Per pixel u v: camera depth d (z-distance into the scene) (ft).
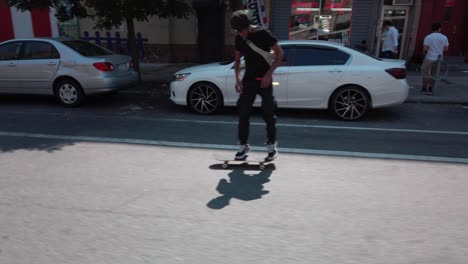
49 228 11.32
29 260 9.82
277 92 24.94
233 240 10.62
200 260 9.75
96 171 15.71
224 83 25.57
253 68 15.30
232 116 25.86
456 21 46.85
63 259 9.84
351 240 10.59
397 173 15.39
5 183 14.57
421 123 24.09
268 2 48.37
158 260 9.76
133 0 31.27
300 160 16.89
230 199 13.08
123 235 10.91
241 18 14.53
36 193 13.67
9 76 29.32
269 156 16.21
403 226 11.30
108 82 28.17
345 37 48.16
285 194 13.46
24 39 29.40
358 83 23.95
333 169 15.80
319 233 10.94
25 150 18.52
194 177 15.01
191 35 52.06
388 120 24.85
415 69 45.55
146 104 30.19
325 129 22.45
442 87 35.42
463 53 48.26
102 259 9.82
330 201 12.91
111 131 21.99
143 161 16.85
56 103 30.58
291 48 25.02
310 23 48.52
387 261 9.66
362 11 46.57
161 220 11.71
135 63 37.24
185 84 26.22
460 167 16.10
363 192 13.61
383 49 38.93
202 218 11.82
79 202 12.95
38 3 31.96
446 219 11.71
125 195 13.44
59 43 28.73
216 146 19.04
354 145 19.22
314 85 24.48
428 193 13.55
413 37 46.65
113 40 53.26
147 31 52.47
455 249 10.16
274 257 9.86
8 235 10.98
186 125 23.35
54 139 20.40
